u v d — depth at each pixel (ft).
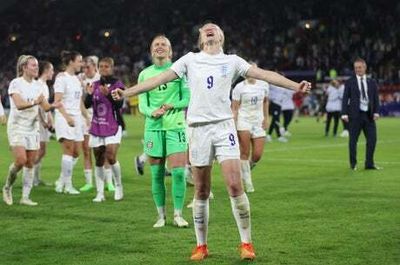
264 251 24.41
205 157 23.09
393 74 148.77
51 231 28.45
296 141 77.82
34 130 35.29
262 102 39.34
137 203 35.65
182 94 29.04
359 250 24.36
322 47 165.17
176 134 28.91
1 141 81.87
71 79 39.45
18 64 35.24
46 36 197.88
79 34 196.24
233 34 182.70
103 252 24.64
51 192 40.14
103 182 36.78
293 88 22.17
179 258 23.68
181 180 29.17
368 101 48.83
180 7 192.54
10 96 34.83
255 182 43.24
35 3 201.77
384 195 37.04
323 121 120.16
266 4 184.34
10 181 35.47
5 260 23.61
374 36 165.48
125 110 148.56
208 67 22.93
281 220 30.09
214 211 32.65
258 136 39.34
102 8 196.95
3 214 32.58
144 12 194.18
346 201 35.09
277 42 175.01
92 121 36.06
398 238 26.25
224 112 23.03
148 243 26.02
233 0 189.06
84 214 32.40
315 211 32.19
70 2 198.59
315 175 46.60
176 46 184.34
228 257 23.70
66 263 23.13
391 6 168.96
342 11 172.96
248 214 23.22
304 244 25.40
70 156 39.73
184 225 28.96
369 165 49.67
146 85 23.02
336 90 84.64
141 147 71.61
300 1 180.14
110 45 190.39
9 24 200.54
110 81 35.73
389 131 92.68
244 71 22.94
